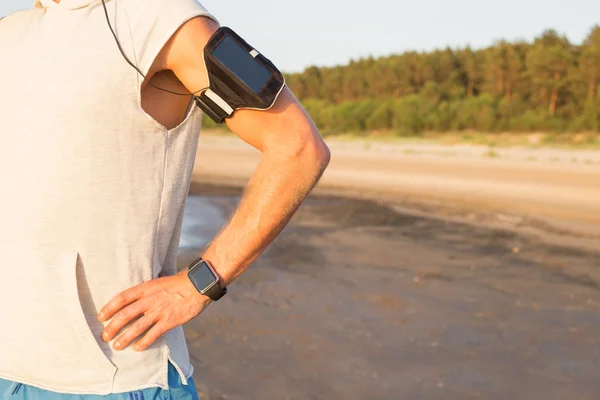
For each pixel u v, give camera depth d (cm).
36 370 128
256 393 383
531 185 1438
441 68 4734
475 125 3331
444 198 1312
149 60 121
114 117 120
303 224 1014
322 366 423
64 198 120
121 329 130
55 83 119
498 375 418
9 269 125
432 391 391
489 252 816
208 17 128
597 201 1227
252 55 125
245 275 662
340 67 5384
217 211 1150
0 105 125
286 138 127
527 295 611
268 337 476
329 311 543
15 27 129
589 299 601
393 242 873
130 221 125
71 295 123
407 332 495
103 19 120
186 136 131
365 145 2711
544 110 3322
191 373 143
